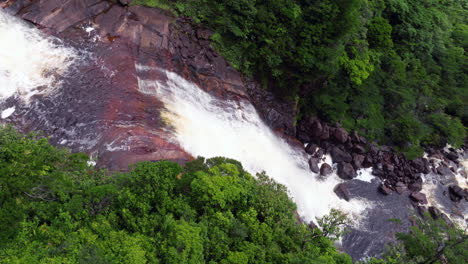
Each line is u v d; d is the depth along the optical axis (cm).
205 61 3347
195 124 3058
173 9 3378
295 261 1758
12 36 2767
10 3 2847
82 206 1664
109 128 2562
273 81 3644
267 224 2008
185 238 1625
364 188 3766
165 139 2725
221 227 1866
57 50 2844
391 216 3572
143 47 3095
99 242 1561
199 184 1869
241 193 1981
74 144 2419
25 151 1745
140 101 2864
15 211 1464
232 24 3356
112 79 2858
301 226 2147
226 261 1723
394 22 4791
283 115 3759
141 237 1652
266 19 3297
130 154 2448
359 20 3834
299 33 3381
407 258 2531
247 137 3394
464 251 2397
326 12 3291
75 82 2731
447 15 5803
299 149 3778
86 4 3084
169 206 1800
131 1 3256
